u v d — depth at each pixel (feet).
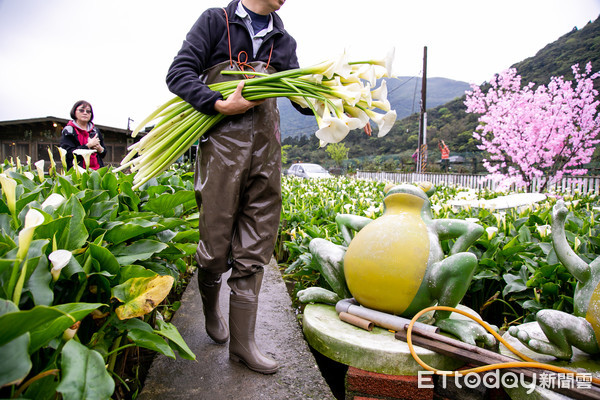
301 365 7.02
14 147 76.95
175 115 6.88
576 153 40.01
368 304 6.91
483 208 14.52
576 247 7.86
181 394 6.05
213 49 6.83
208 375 6.58
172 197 8.26
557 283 7.70
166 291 4.76
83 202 6.73
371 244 6.74
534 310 7.86
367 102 5.96
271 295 10.74
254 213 6.79
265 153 6.70
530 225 12.77
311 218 15.06
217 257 6.68
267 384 6.37
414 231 6.69
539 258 8.73
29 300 3.99
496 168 44.09
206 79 6.81
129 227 5.75
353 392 6.01
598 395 4.70
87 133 16.63
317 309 7.76
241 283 6.89
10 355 2.85
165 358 7.07
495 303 9.58
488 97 43.29
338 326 6.82
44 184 8.70
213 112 6.31
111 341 5.10
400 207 7.07
